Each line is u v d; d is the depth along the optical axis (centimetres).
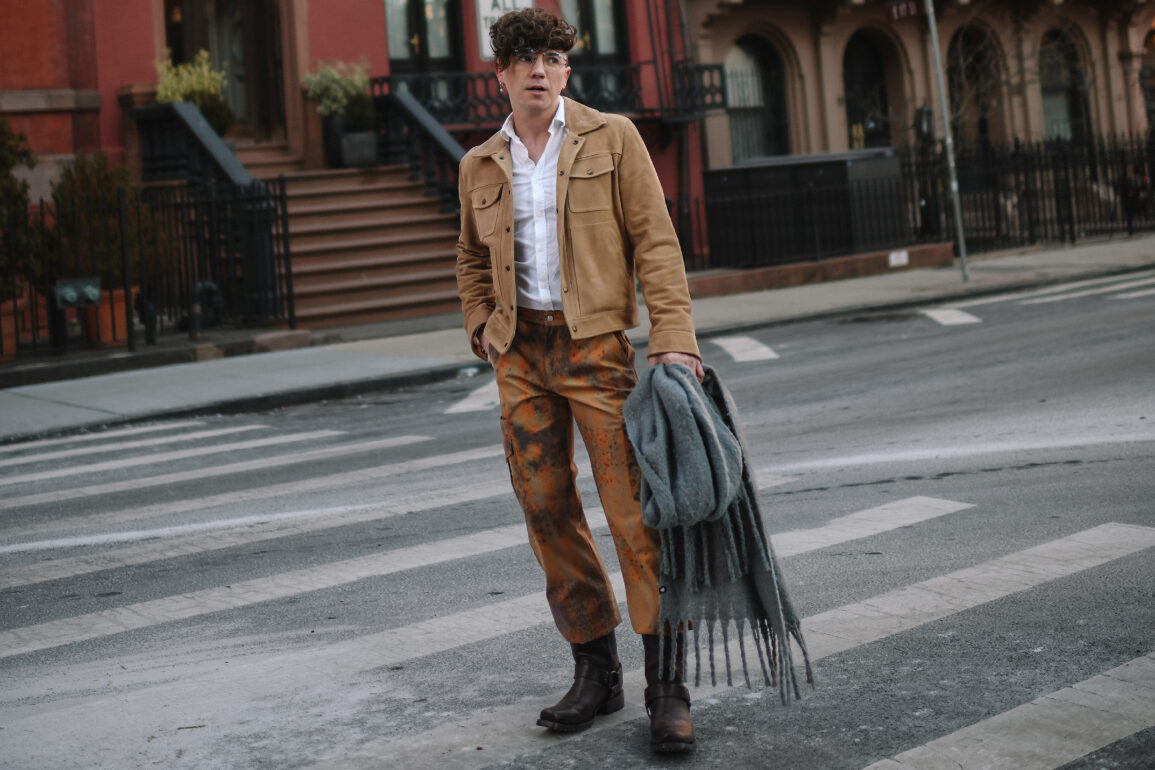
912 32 2661
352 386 1218
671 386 317
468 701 389
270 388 1202
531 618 475
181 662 450
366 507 699
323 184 1855
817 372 1127
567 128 344
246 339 1456
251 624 494
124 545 645
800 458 760
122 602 540
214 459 902
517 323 346
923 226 2159
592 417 338
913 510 608
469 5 2128
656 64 2236
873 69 2694
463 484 747
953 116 2548
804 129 2533
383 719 377
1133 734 339
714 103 2247
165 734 371
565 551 353
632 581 338
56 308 1388
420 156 1980
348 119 1914
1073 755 328
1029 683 380
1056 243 2266
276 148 1973
